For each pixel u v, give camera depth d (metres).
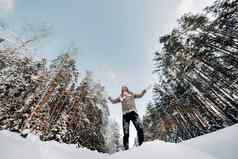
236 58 14.18
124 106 4.61
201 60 16.39
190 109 17.88
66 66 22.94
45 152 3.12
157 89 20.84
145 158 2.95
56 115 20.69
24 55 22.30
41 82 20.61
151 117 22.08
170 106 19.23
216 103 15.58
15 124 15.41
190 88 17.52
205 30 16.20
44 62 24.00
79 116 22.06
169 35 19.12
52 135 17.17
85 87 25.28
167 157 2.80
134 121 4.41
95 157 3.93
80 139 20.84
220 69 14.99
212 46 15.65
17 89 19.91
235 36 14.33
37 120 16.59
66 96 22.30
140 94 4.70
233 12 14.34
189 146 3.30
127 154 3.38
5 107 18.56
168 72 19.45
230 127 3.60
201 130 17.44
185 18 17.73
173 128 19.58
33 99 17.78
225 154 2.61
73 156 3.54
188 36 17.28
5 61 21.27
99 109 27.06
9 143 2.62
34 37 21.77
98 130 25.83
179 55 17.66
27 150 2.75
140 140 4.25
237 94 13.91
